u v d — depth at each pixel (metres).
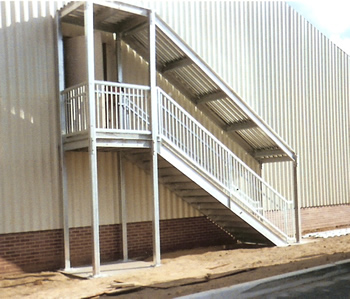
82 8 8.95
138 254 10.65
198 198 10.93
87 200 9.94
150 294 6.96
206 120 12.04
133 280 7.98
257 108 13.48
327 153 15.56
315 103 15.23
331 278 7.95
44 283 8.16
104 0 8.73
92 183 8.42
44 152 9.36
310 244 11.68
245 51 13.21
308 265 8.78
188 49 9.95
